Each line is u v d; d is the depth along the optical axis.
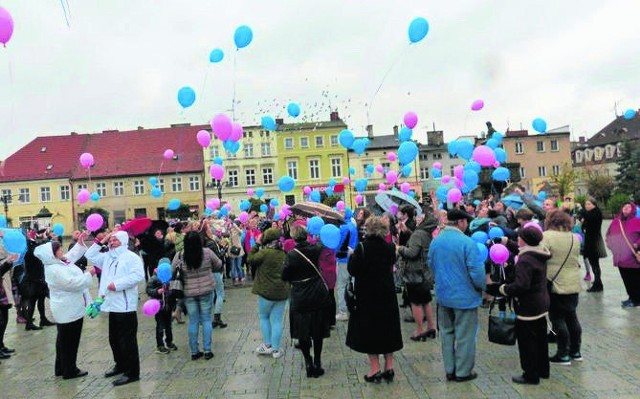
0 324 8.29
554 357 6.38
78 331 7.00
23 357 8.27
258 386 6.18
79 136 58.28
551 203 8.87
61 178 54.22
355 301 6.04
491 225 9.28
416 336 7.84
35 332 10.27
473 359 5.96
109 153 56.28
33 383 6.81
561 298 6.32
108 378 6.88
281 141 54.62
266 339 7.52
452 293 5.88
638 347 6.85
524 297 5.69
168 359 7.61
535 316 5.66
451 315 6.07
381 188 15.64
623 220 9.24
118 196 54.00
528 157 56.19
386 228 6.16
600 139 75.69
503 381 5.86
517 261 5.71
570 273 6.27
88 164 11.27
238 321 10.12
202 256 7.47
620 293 10.63
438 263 6.02
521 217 8.39
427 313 7.96
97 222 7.15
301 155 54.56
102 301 6.73
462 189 11.46
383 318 5.97
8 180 54.12
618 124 75.12
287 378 6.43
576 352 6.37
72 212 54.09
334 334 8.63
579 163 76.94
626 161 54.78
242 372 6.78
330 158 54.59
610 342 7.13
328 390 5.92
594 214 10.86
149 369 7.16
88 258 7.10
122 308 6.64
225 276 17.30
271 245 7.46
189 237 7.41
